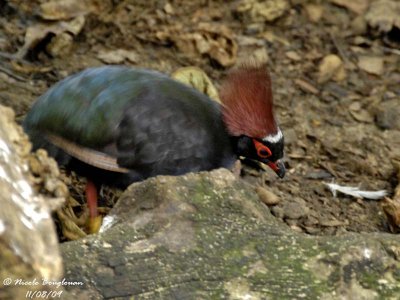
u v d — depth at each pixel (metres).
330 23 15.63
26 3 13.95
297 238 8.29
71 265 7.85
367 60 14.90
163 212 8.41
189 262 7.99
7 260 5.93
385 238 8.32
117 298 7.70
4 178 6.26
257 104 10.02
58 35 13.36
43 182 7.63
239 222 8.41
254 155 10.17
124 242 8.12
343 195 11.74
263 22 15.34
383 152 12.81
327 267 8.00
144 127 9.46
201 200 8.55
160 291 7.77
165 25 14.59
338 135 13.07
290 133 12.91
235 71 10.30
